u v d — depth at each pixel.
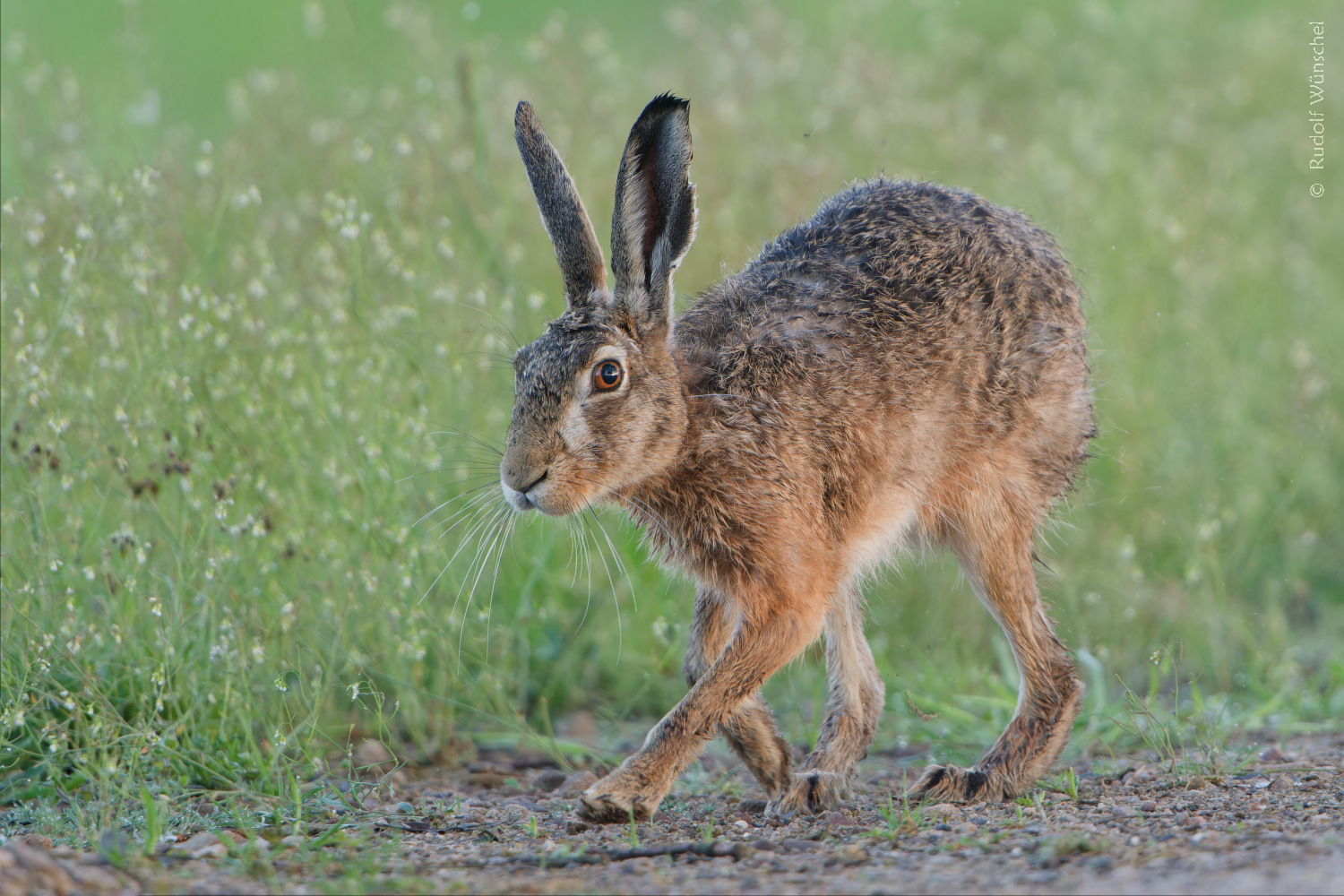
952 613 17.12
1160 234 20.73
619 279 12.03
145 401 13.95
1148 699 14.31
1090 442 14.60
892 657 16.69
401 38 22.77
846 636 13.45
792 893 8.96
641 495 12.44
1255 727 14.62
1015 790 12.63
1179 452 18.23
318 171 18.75
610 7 31.69
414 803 12.66
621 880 9.50
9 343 14.20
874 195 13.73
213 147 20.17
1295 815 10.64
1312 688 15.66
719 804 12.86
